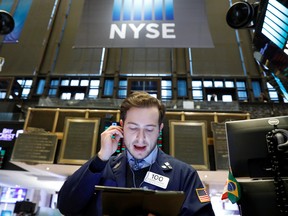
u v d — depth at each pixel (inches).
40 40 586.2
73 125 238.8
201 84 523.5
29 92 517.3
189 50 561.3
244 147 54.4
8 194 466.9
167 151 221.9
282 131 49.1
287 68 58.2
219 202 354.0
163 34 177.5
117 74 535.2
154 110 43.2
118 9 189.0
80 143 231.0
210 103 267.9
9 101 447.5
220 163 213.9
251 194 50.7
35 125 252.4
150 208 32.4
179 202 31.9
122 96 515.5
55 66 557.6
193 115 242.5
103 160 43.2
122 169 47.6
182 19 182.4
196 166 213.5
